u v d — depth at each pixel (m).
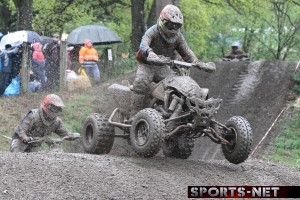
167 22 9.10
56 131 10.86
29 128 10.49
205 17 35.88
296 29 39.25
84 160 8.33
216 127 8.99
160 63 8.86
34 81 19.98
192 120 8.84
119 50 32.50
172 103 8.81
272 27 40.12
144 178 7.84
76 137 10.78
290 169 10.19
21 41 19.75
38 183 7.08
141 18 32.03
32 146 10.66
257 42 45.66
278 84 22.44
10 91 19.31
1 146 15.12
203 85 24.08
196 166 9.06
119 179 7.61
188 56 9.54
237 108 21.61
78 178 7.41
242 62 24.81
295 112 19.98
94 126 9.79
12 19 34.34
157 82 9.50
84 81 20.88
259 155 16.92
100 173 7.73
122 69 25.08
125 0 35.03
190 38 38.78
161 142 8.48
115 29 37.56
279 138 18.05
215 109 8.66
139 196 7.09
